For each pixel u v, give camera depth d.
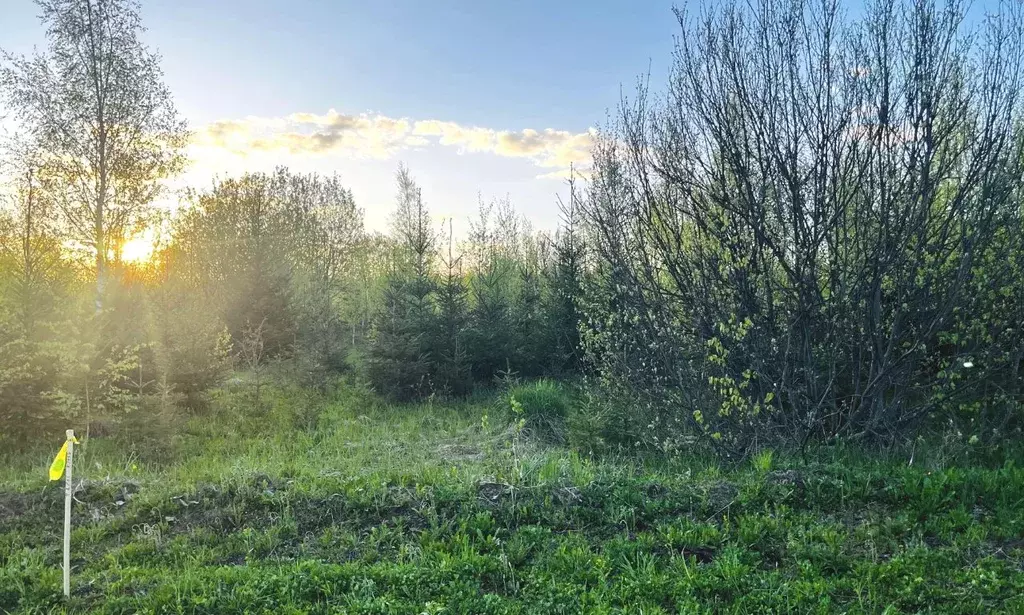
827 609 4.57
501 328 14.11
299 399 12.39
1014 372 8.23
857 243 8.06
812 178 8.23
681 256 8.69
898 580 4.92
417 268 13.83
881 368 7.92
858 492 6.38
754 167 8.48
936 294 8.13
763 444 8.19
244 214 21.86
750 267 8.38
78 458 8.48
